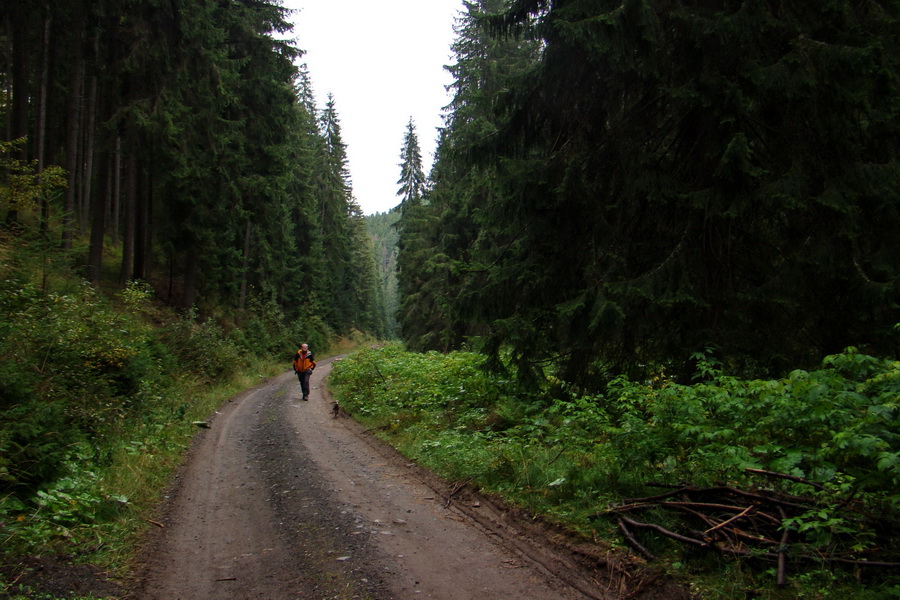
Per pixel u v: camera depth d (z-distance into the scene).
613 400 7.11
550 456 6.52
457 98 23.38
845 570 3.42
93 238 17.52
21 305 8.94
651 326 6.98
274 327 34.69
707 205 6.45
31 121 25.33
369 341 62.72
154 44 16.67
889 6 6.47
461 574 4.16
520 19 8.05
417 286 31.64
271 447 9.32
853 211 6.09
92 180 29.16
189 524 5.50
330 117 53.22
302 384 16.28
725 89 6.29
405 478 7.14
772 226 7.09
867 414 3.52
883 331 6.13
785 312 6.67
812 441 4.32
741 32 6.19
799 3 6.51
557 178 7.64
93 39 19.03
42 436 5.62
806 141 6.43
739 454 4.25
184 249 21.66
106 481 6.04
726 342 6.49
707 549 3.87
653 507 4.55
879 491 3.63
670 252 7.23
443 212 23.84
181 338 18.00
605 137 7.78
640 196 7.30
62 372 7.87
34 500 4.90
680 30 6.78
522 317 7.96
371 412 11.96
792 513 3.91
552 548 4.52
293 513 5.79
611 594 3.72
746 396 4.94
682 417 4.99
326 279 52.62
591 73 7.64
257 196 23.52
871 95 6.31
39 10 17.25
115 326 10.62
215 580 4.14
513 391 9.38
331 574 4.20
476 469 6.60
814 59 6.02
